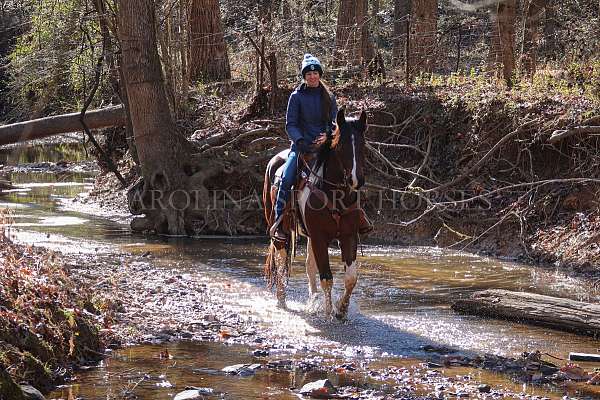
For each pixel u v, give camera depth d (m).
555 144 16.03
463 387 7.99
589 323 9.91
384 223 17.72
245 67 25.81
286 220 10.93
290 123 10.55
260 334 9.80
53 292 9.20
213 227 18.05
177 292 11.68
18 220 19.33
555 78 19.28
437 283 12.91
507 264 14.59
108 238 17.08
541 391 7.95
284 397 7.60
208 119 21.72
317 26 28.34
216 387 7.84
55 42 24.42
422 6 25.20
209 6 25.78
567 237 14.80
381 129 19.12
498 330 10.20
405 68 22.73
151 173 18.06
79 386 7.79
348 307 11.21
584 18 24.16
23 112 26.70
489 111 17.42
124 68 18.25
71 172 32.94
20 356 7.64
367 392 7.78
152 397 7.51
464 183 17.28
